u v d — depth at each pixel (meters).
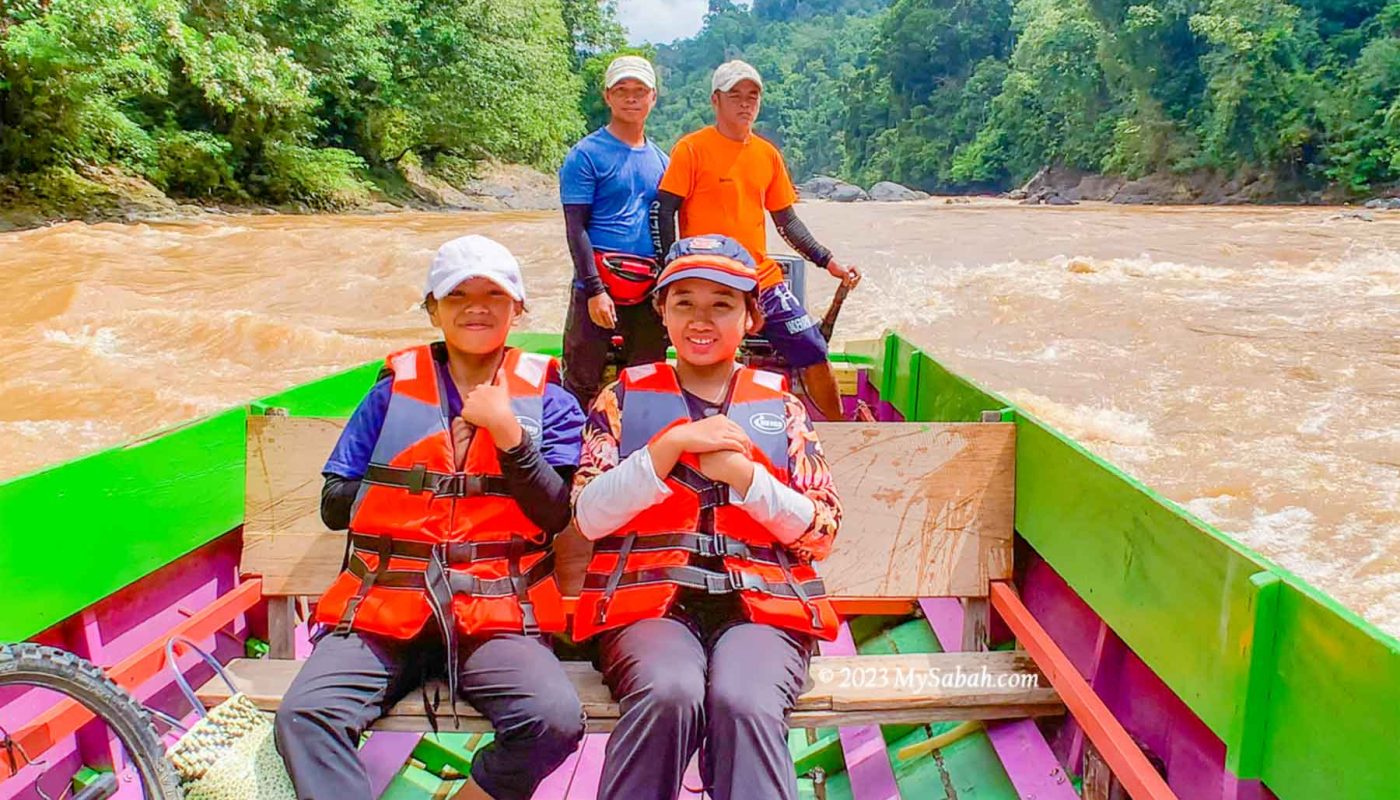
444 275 2.14
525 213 24.31
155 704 2.53
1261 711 1.63
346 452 2.21
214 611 2.39
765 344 4.24
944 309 10.23
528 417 2.21
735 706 1.90
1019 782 2.26
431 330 9.24
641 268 3.79
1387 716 1.32
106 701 1.73
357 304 10.48
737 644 2.03
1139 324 9.23
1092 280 11.94
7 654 1.59
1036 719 2.44
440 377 2.22
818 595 2.17
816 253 4.11
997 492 2.67
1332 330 8.80
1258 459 5.63
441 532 2.09
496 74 28.33
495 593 2.09
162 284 11.09
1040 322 9.51
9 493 2.11
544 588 2.20
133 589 2.59
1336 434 6.07
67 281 10.70
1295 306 10.01
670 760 1.90
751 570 2.12
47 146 17.45
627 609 2.08
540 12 31.52
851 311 10.27
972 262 13.84
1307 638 1.51
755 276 2.28
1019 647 2.54
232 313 9.10
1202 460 5.63
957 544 2.65
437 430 2.13
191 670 2.66
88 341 8.34
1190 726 1.97
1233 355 7.98
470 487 2.12
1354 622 1.40
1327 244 15.41
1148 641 2.00
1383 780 1.33
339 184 23.34
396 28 26.53
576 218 3.75
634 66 3.69
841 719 2.29
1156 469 5.50
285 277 11.70
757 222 3.85
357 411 2.25
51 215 16.55
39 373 7.40
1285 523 4.79
